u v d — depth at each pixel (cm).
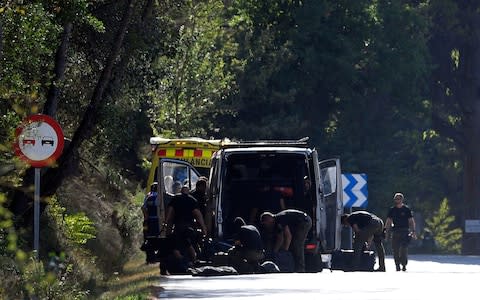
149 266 6925
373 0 15425
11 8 4281
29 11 4369
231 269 5731
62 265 3409
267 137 14138
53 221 6034
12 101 4566
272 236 6188
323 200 6519
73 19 4734
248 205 6531
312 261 6444
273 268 5997
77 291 3866
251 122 14488
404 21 15388
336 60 14938
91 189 8525
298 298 4047
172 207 6256
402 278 5203
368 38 15312
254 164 6525
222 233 6356
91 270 5444
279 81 14750
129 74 6581
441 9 16188
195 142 7756
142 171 11244
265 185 6531
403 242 7469
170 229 6269
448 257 11388
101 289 4544
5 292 3462
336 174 6962
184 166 7294
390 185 15512
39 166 4472
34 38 4378
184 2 6650
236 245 5944
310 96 15112
